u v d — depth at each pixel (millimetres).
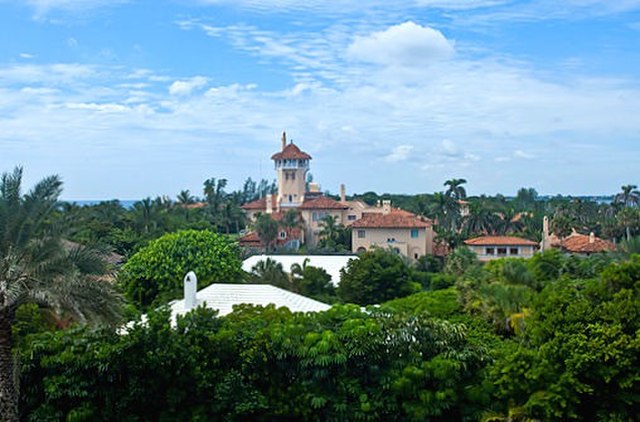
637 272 20297
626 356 18078
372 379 19594
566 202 131750
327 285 48906
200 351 19594
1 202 17344
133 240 66000
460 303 31344
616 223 92250
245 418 19703
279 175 116438
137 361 19141
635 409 18797
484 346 21516
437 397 18844
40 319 22406
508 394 19250
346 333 19500
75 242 20953
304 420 19578
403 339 19844
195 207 126500
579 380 18562
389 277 48375
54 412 19250
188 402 19812
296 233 100625
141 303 36156
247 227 109438
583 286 23141
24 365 19281
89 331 19844
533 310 20891
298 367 19797
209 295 27859
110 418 19516
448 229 96812
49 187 17984
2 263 17141
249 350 19766
